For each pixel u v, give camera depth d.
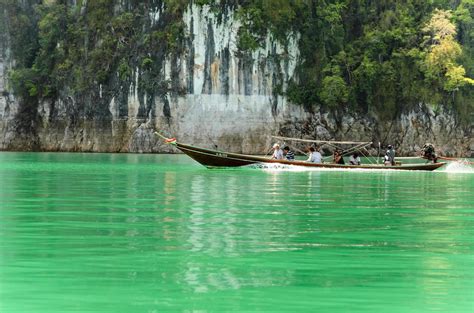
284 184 144.88
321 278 56.22
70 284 53.97
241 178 161.88
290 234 76.69
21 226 81.25
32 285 53.62
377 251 67.31
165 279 55.56
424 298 50.75
